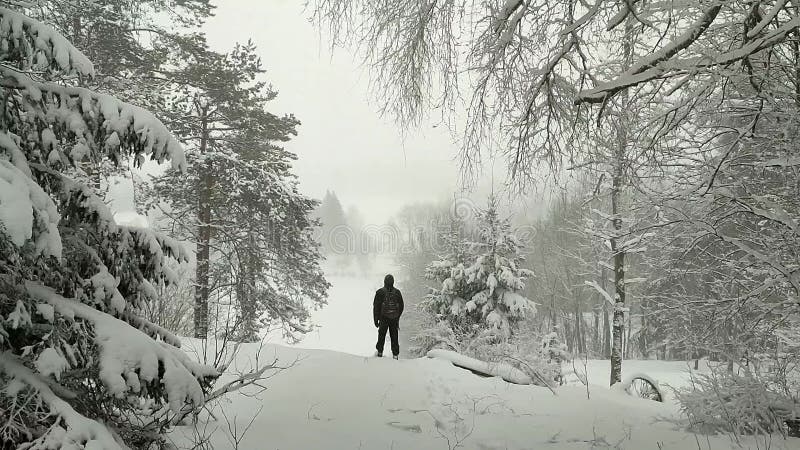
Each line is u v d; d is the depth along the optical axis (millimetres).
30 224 2322
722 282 7625
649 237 8320
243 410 5898
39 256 2895
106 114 3256
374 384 7457
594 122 5941
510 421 6086
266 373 7594
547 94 5902
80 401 3127
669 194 6816
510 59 5723
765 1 4328
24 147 3357
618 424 5934
